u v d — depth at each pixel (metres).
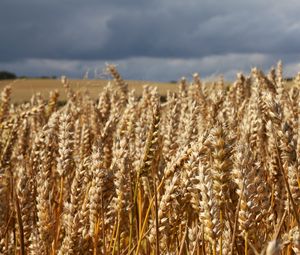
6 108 1.22
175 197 0.49
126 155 0.55
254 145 0.67
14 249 0.60
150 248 0.58
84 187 0.57
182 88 1.37
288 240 0.38
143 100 1.18
